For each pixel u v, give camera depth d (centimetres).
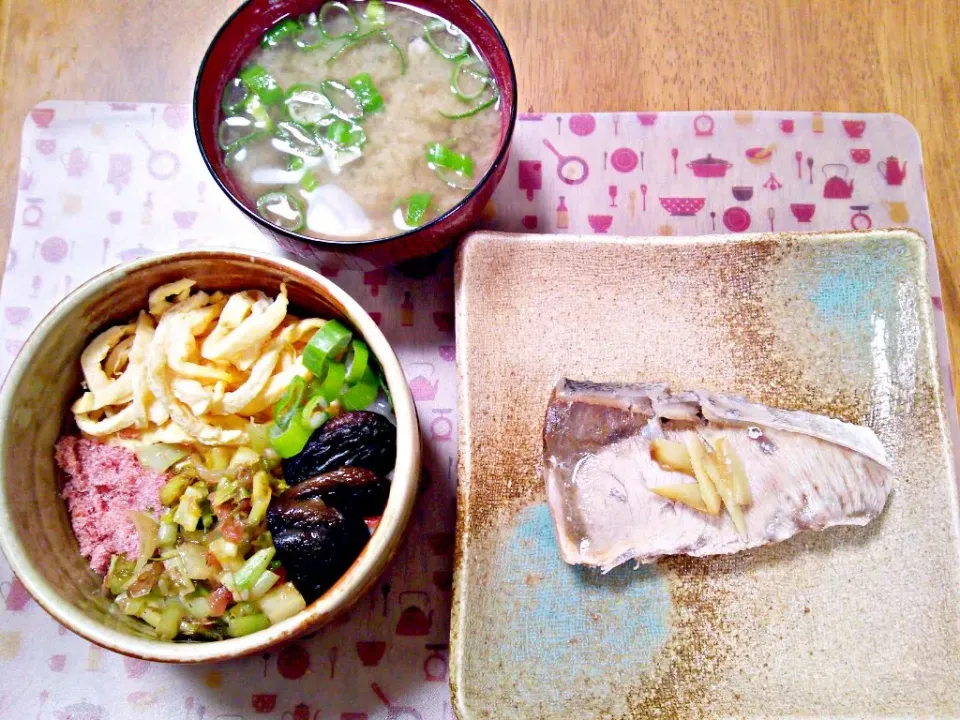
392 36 32
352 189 32
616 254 34
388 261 32
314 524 28
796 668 31
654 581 32
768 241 33
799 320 34
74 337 30
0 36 39
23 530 27
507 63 30
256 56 32
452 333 36
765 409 33
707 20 39
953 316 36
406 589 33
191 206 37
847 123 37
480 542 32
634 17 39
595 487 32
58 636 32
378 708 32
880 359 34
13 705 32
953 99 38
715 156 37
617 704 31
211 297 31
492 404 33
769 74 38
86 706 32
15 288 36
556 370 34
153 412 31
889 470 32
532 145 37
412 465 27
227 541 29
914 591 32
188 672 32
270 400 31
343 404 31
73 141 37
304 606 29
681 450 32
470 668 30
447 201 31
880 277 34
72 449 30
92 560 30
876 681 31
